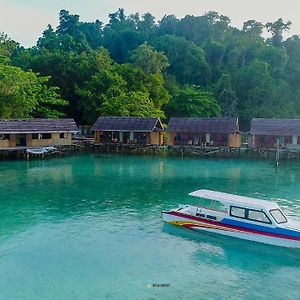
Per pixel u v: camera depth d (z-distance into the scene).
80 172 44.56
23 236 23.08
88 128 77.50
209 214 24.02
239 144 59.75
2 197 32.28
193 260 20.16
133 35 125.44
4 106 60.72
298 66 102.56
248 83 98.00
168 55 111.50
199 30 129.50
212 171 46.22
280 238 21.61
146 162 52.97
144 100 71.75
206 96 90.00
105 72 76.56
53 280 17.73
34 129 54.88
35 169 46.28
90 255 20.53
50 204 30.20
